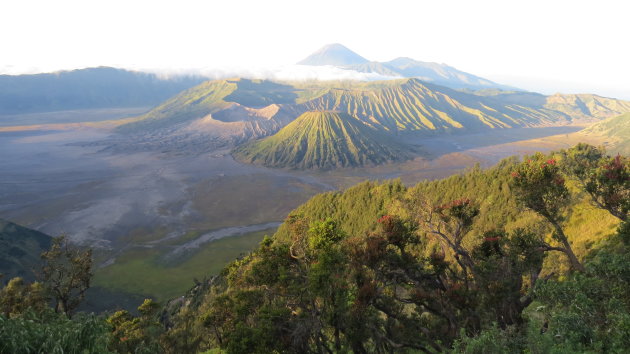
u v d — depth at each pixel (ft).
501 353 37.86
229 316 73.20
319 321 56.49
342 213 308.81
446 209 74.33
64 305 114.42
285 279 63.10
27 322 42.11
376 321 61.00
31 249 321.32
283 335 54.29
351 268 62.49
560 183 69.15
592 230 104.83
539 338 38.04
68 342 41.34
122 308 243.40
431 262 69.77
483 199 220.23
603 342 36.50
